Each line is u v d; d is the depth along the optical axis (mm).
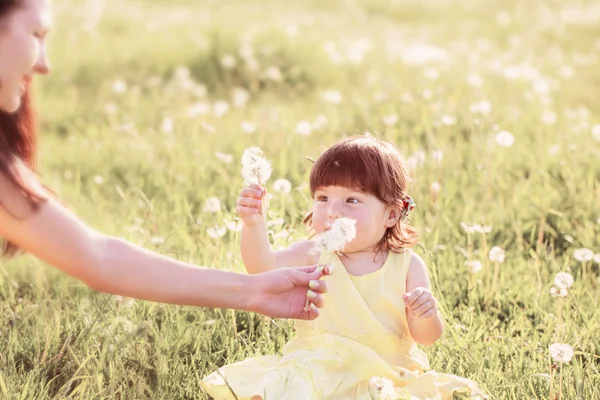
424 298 3047
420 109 7699
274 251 3354
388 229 3373
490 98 8758
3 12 2471
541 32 15875
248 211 3201
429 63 10781
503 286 4398
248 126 6684
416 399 2902
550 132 7246
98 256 2621
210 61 10977
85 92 9906
